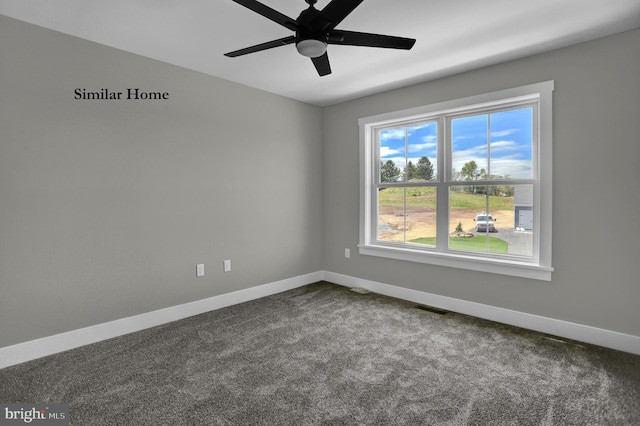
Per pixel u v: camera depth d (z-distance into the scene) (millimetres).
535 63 2725
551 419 1688
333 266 4340
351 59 2824
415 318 3066
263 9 1538
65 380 2057
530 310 2816
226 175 3393
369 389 1958
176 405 1816
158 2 2002
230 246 3447
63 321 2441
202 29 2338
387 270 3783
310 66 3002
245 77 3297
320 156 4371
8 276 2219
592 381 2023
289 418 1711
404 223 3729
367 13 2125
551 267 2686
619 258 2418
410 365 2227
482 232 3162
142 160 2807
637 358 2295
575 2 2008
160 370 2174
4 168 2186
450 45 2570
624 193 2387
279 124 3865
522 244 2941
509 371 2143
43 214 2340
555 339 2605
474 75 3059
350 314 3172
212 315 3158
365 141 3916
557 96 2629
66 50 2408
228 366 2223
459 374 2111
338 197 4230
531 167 2883
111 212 2648
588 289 2545
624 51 2361
